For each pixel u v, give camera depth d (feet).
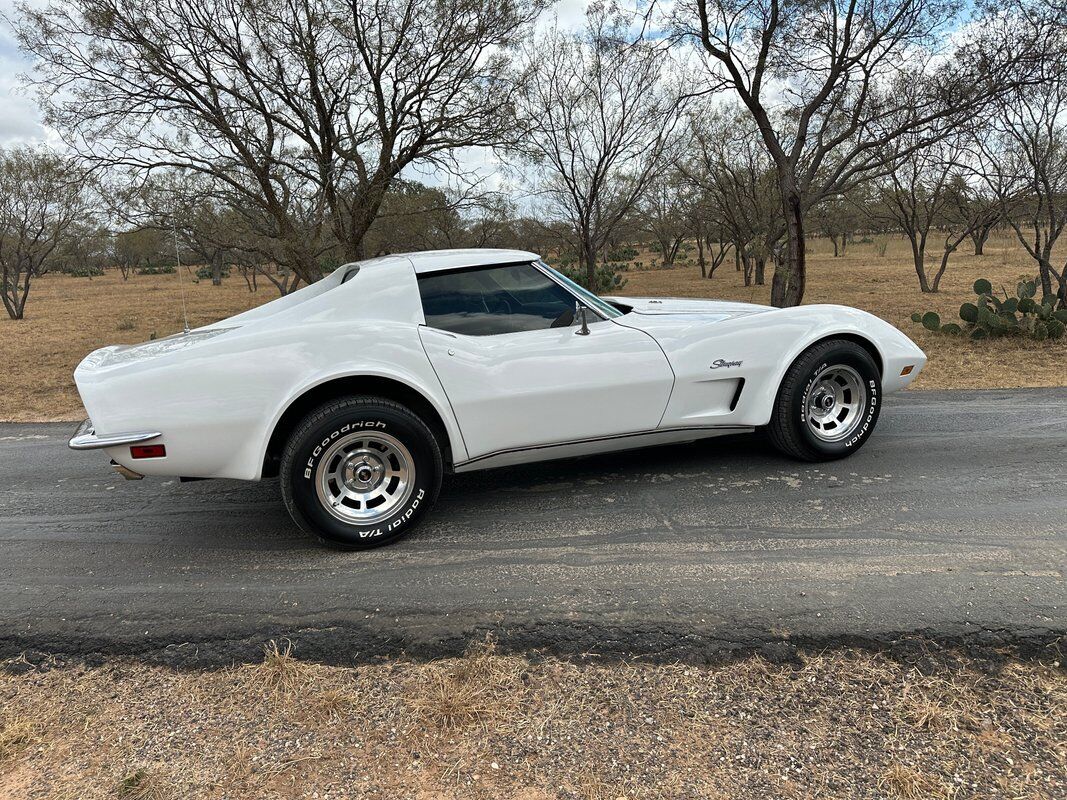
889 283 69.62
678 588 9.11
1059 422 16.65
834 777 5.87
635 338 12.03
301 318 10.78
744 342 12.73
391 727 6.75
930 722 6.49
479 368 11.04
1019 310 31.30
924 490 12.21
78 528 12.54
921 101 32.48
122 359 10.34
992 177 40.78
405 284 11.20
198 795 5.97
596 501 12.35
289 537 11.60
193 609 9.26
